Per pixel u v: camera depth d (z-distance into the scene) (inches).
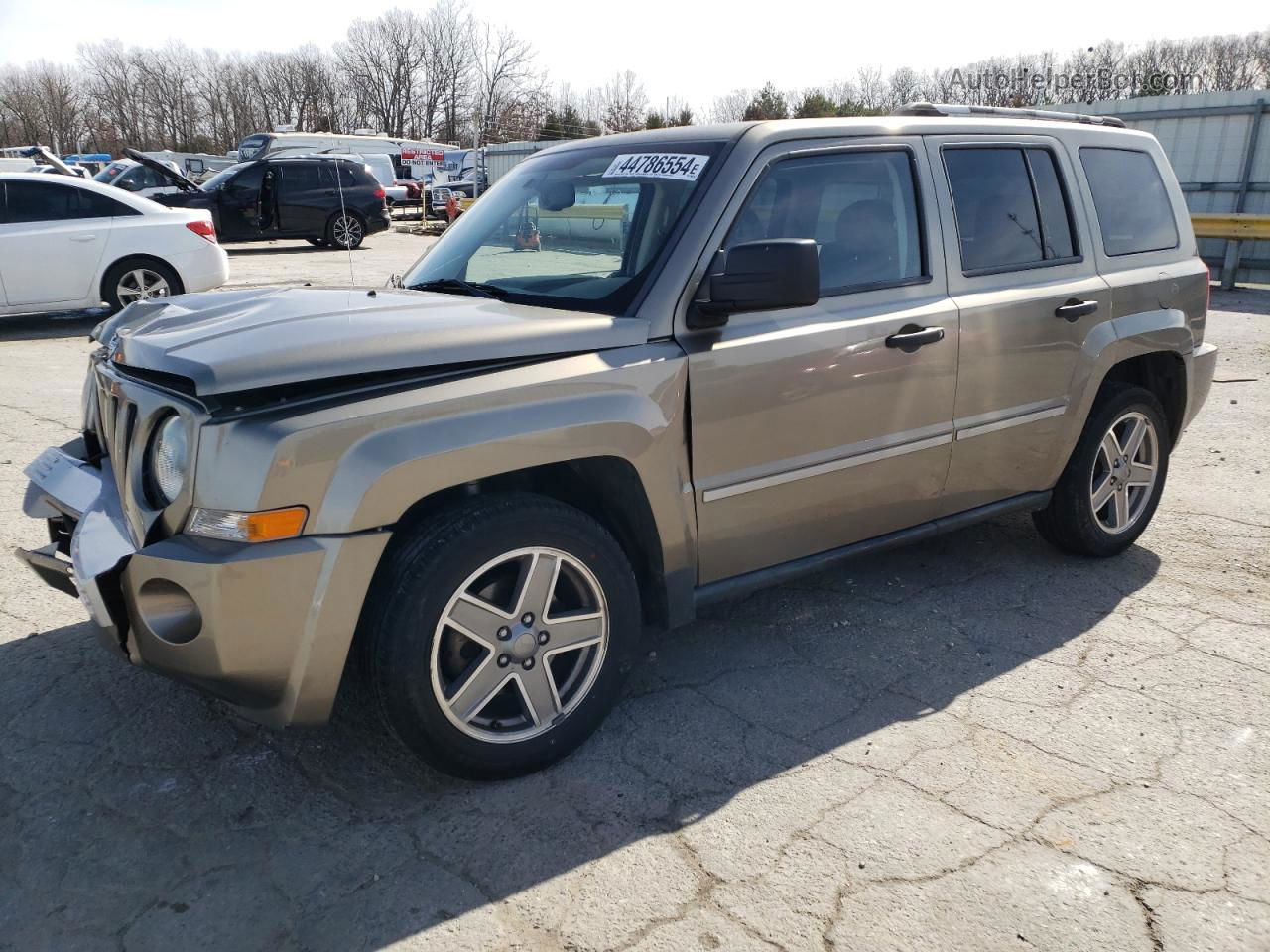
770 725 124.0
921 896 93.6
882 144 138.5
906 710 127.6
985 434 149.8
